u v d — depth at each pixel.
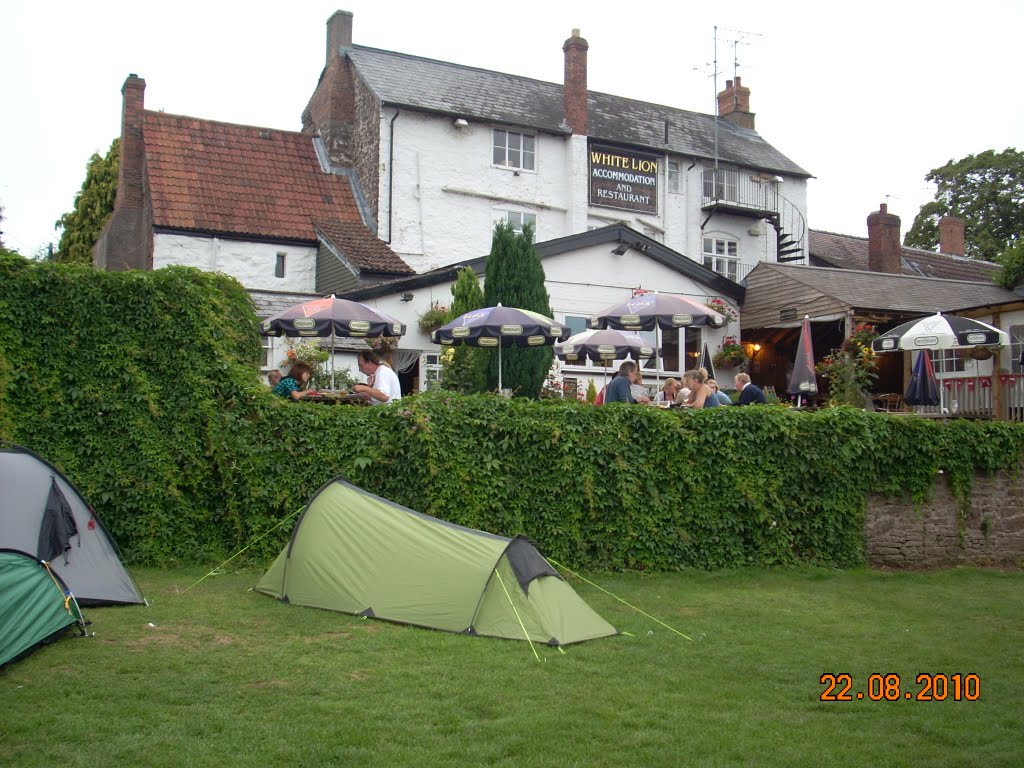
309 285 23.22
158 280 11.63
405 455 11.52
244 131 25.48
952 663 8.43
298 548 9.72
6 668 7.14
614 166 27.78
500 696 7.04
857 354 19.89
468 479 11.51
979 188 44.34
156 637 8.17
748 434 12.71
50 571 8.08
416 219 25.02
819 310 22.17
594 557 12.02
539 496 11.85
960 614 10.52
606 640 8.77
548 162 27.03
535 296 17.02
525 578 8.79
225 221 22.44
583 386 21.94
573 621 8.79
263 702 6.71
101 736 5.95
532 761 5.85
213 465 11.47
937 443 13.62
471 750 5.98
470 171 25.83
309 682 7.16
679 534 12.30
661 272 23.00
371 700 6.82
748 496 12.50
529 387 16.98
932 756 6.19
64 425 11.05
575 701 7.00
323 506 9.85
